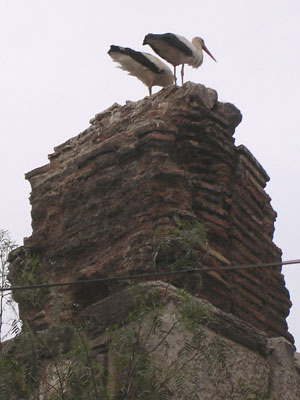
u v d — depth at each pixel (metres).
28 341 14.87
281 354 17.39
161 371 14.49
